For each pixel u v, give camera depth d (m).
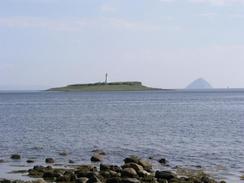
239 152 55.81
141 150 57.94
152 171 41.59
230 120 108.75
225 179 39.12
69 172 39.47
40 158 51.50
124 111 150.00
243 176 40.44
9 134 78.44
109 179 35.41
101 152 55.72
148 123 101.06
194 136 74.25
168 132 80.75
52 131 83.69
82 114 135.25
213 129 86.25
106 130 85.00
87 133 79.69
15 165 46.38
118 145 63.03
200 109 160.38
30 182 35.31
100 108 170.25
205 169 44.25
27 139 70.81
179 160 49.97
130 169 37.94
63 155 53.88
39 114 136.12
